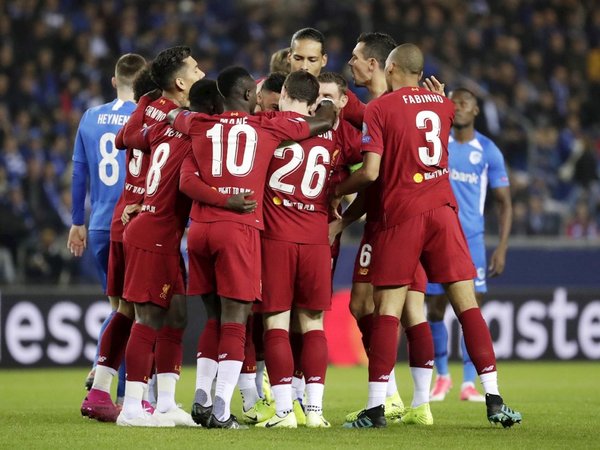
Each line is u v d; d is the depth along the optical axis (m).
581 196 61.84
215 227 23.27
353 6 71.06
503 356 49.94
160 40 66.50
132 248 24.39
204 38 68.25
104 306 46.97
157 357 25.11
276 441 21.20
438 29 69.69
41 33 63.97
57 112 60.56
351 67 26.98
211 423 23.39
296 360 25.95
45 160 57.78
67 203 54.25
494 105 66.50
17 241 51.16
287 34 70.81
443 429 24.11
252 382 25.62
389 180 24.12
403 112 24.09
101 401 25.62
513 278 52.59
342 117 26.55
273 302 24.05
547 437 22.61
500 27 73.06
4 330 45.81
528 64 71.62
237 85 23.84
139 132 25.23
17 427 24.05
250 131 23.58
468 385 33.91
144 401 26.25
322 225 24.50
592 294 50.91
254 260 23.39
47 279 50.44
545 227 57.16
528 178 61.94
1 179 54.09
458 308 24.45
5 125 57.66
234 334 23.30
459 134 34.97
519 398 33.94
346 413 28.84
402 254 23.98
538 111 68.12
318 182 24.31
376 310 24.45
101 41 65.56
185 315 25.45
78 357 46.62
